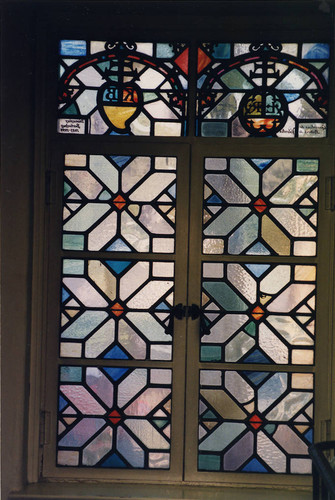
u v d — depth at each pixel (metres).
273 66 3.02
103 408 3.03
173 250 3.03
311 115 3.02
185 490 2.93
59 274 3.03
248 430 3.00
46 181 3.02
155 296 3.03
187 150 3.02
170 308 3.03
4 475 2.87
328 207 2.99
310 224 3.01
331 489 1.92
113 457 3.02
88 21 3.02
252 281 3.03
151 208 3.04
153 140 3.03
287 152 3.01
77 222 3.04
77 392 3.04
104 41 3.04
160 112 3.04
